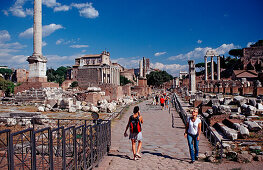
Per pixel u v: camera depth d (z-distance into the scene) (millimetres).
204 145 9562
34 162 3969
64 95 28344
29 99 26578
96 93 27422
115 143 10438
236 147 8359
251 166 6543
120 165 6988
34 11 30219
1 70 141750
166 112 24578
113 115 19312
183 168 6613
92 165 6371
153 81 123500
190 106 21766
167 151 8836
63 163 4945
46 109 20906
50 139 4488
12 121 13734
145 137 11969
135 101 39969
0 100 27984
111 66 73750
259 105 12836
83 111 21641
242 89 24453
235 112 12758
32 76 30172
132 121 7703
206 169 6453
